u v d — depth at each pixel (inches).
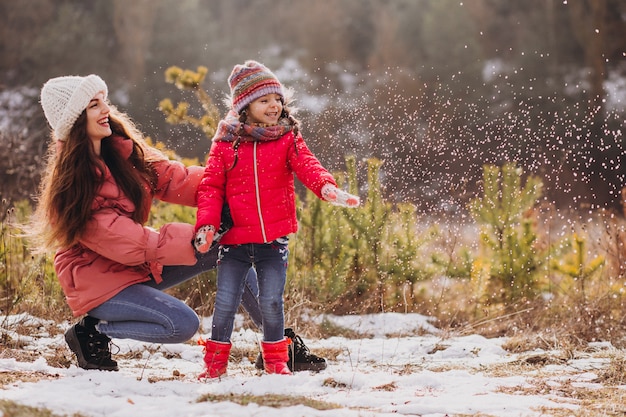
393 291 298.5
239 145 170.9
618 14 1099.3
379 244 298.0
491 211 305.0
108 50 1243.8
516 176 308.8
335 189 165.5
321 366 185.9
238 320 258.2
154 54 1251.2
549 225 313.7
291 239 291.4
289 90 179.6
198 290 271.3
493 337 261.3
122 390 154.6
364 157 315.6
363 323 270.1
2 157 398.6
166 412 135.9
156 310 167.6
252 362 203.9
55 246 171.6
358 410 143.3
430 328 267.9
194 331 169.6
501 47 1211.9
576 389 168.1
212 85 1050.7
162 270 177.8
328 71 1323.8
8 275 268.4
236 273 172.4
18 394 144.5
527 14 1224.2
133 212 171.6
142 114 1120.2
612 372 182.4
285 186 171.9
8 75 1168.2
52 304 255.9
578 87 1065.5
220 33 1391.5
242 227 169.6
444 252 310.0
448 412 145.6
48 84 171.2
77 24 1234.0
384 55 1298.0
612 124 875.4
